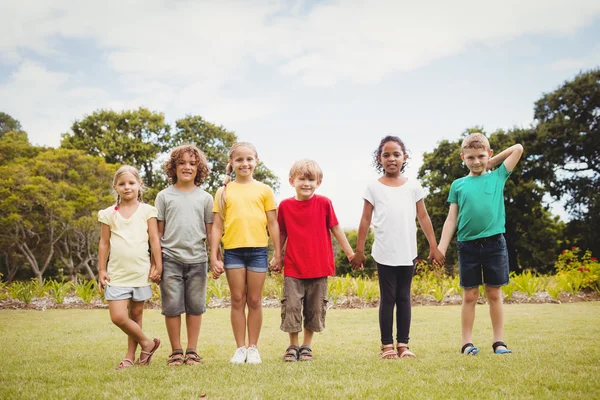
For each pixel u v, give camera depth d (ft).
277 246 10.67
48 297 28.58
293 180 10.81
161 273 10.07
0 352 11.27
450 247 70.49
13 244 74.49
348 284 29.53
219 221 10.55
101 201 72.64
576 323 15.44
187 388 7.17
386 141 11.27
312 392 6.86
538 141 72.59
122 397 6.72
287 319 10.19
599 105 71.82
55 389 7.27
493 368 8.27
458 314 20.27
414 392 6.79
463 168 73.82
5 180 66.13
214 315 20.95
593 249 71.41
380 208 10.85
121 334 14.90
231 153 10.85
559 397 6.40
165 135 92.48
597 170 73.00
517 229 72.79
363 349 11.78
